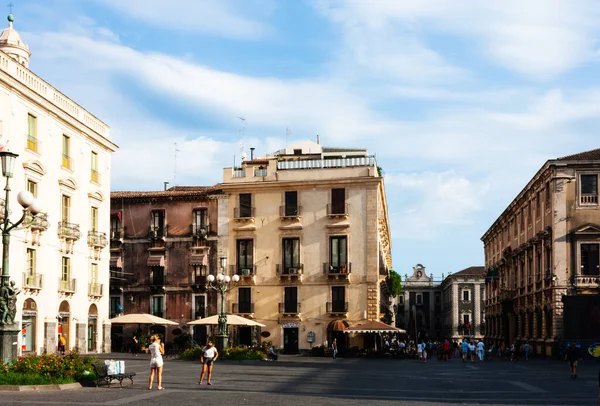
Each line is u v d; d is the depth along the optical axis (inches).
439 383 1248.8
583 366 1909.4
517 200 2886.3
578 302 2159.2
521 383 1266.0
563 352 2162.9
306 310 2433.6
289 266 2464.3
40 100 1729.8
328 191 2459.4
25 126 1679.4
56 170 1829.5
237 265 2501.2
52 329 1775.3
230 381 1184.2
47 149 1781.5
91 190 2041.1
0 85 1568.7
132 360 1772.9
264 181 2503.7
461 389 1120.8
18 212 1631.4
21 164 1652.3
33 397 834.8
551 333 2281.0
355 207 2437.3
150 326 2513.5
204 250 2519.7
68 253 1884.8
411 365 1945.1
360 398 930.1
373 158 2459.4
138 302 2544.3
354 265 2415.1
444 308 5925.2
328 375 1398.9
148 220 2578.7
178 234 2551.7
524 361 2251.5
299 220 2470.5
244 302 2475.4
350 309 2400.3
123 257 2576.3
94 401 804.0
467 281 5344.5
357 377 1358.3
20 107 1656.0
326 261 2437.3
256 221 2504.9
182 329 2495.1
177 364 1647.4
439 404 870.4
